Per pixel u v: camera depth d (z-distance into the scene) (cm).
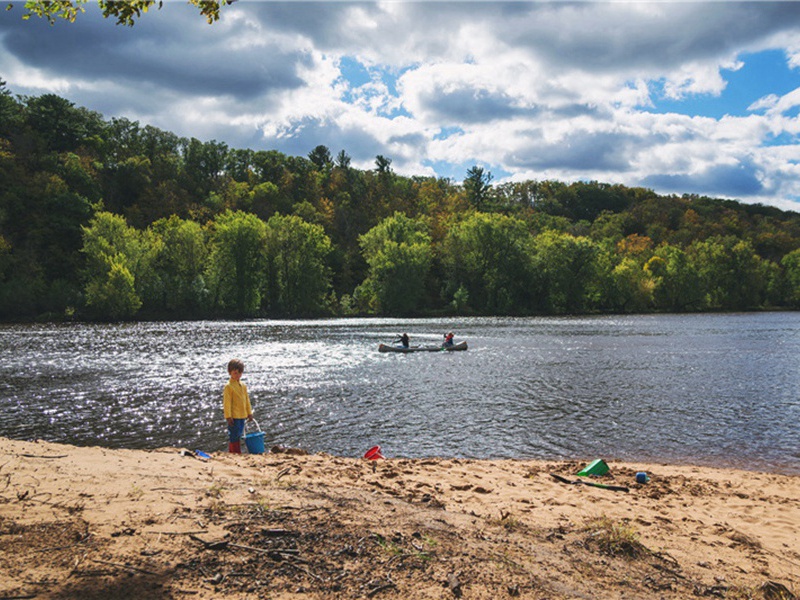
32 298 6575
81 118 11494
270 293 8056
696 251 11206
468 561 424
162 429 1512
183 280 7319
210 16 550
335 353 3388
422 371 2634
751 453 1305
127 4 524
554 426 1559
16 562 354
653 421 1620
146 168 11150
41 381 2283
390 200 13412
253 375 2495
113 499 488
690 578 490
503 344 3988
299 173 14062
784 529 748
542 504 762
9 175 8162
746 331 5272
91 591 322
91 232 6819
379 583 369
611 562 501
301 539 427
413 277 8219
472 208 13825
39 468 580
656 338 4475
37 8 504
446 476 904
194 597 326
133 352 3375
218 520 452
